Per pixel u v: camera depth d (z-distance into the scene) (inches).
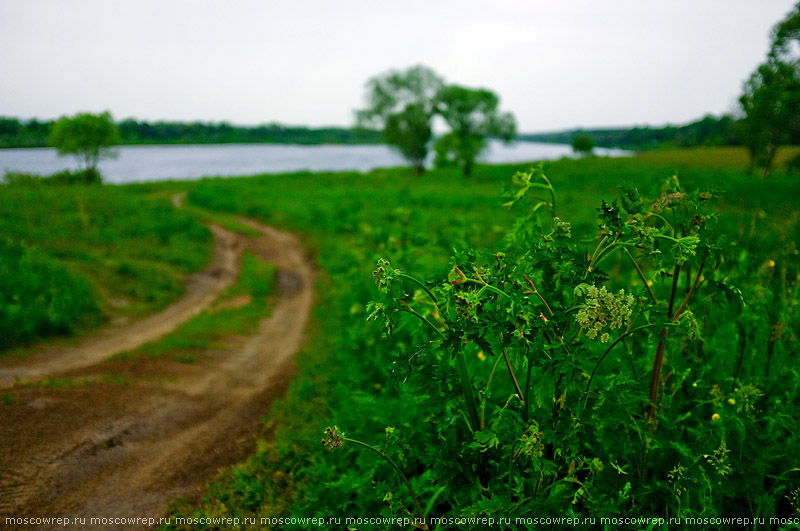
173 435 222.8
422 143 2453.2
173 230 855.7
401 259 270.4
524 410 89.2
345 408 191.9
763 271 139.6
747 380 120.0
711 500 88.8
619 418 83.8
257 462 189.5
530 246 90.5
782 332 130.3
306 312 512.4
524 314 76.4
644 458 98.7
